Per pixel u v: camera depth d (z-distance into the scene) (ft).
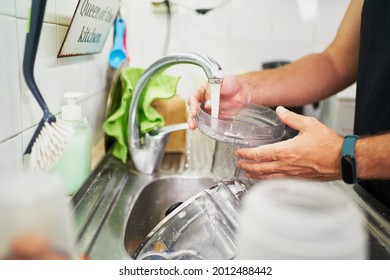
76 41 2.24
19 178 1.08
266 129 2.08
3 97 1.60
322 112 4.36
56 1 2.08
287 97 3.06
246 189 1.87
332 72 3.13
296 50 4.37
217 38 4.30
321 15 4.28
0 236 1.03
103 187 2.41
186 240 1.72
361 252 0.97
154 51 4.28
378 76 2.44
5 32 1.58
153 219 2.74
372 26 2.52
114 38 3.34
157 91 2.79
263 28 4.30
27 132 1.84
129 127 2.68
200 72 4.30
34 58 1.68
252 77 3.03
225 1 4.19
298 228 0.90
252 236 0.96
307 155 1.92
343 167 1.84
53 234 1.08
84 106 2.73
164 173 2.88
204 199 1.79
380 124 2.44
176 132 3.34
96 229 1.91
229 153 2.40
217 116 2.22
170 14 4.18
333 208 0.97
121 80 2.96
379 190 2.42
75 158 2.16
